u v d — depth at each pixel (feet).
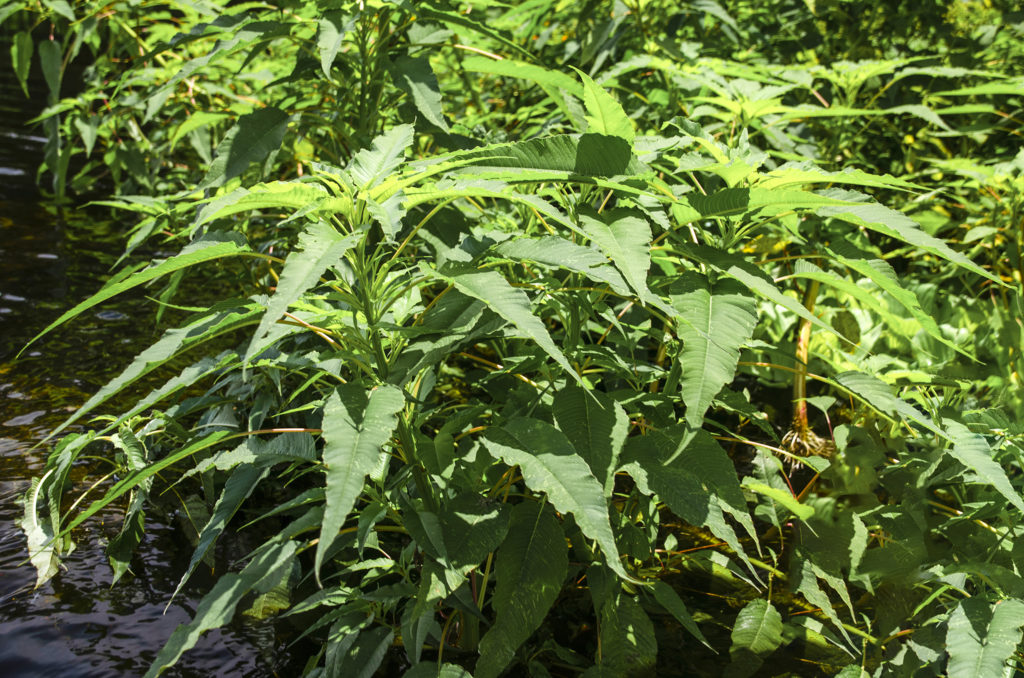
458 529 5.76
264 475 6.45
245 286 11.30
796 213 7.30
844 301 11.49
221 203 5.50
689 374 5.60
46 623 6.70
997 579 6.18
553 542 6.07
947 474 7.04
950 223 11.70
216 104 15.92
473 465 6.40
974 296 11.96
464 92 14.92
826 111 9.41
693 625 6.17
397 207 5.29
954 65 13.19
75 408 10.06
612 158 6.45
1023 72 13.44
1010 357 10.18
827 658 6.79
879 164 13.92
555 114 12.24
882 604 7.24
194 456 9.02
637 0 12.66
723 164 6.60
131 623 6.80
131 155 17.13
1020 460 7.00
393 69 9.39
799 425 9.84
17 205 17.81
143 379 10.93
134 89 17.81
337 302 6.82
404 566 6.23
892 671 6.47
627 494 8.46
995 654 5.42
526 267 8.39
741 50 14.48
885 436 9.02
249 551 7.89
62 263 14.82
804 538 7.50
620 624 6.49
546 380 8.00
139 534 7.86
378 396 5.20
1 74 30.35
